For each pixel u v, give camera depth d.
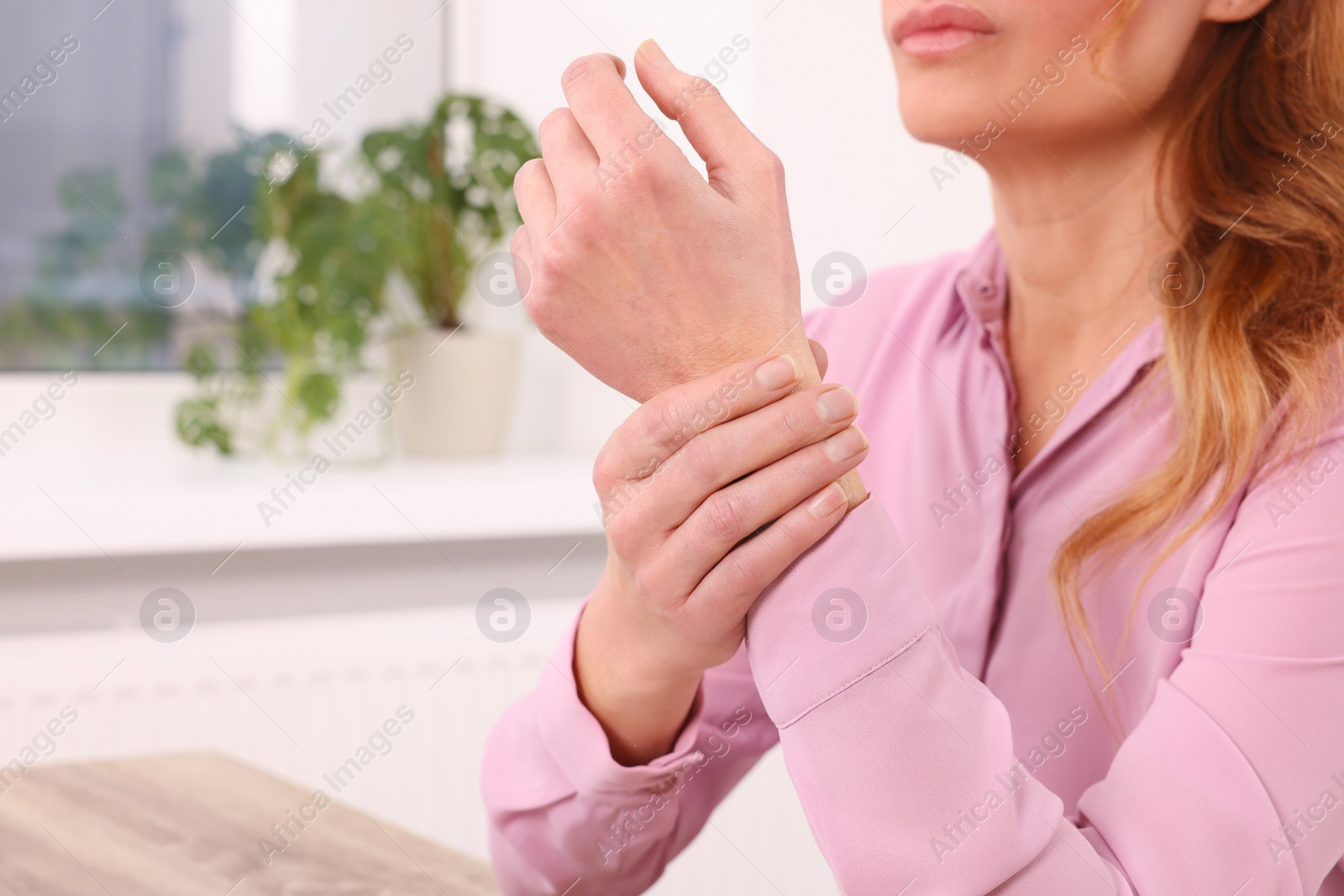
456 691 1.58
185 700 1.50
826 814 0.46
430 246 1.79
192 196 1.74
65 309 1.70
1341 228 0.62
